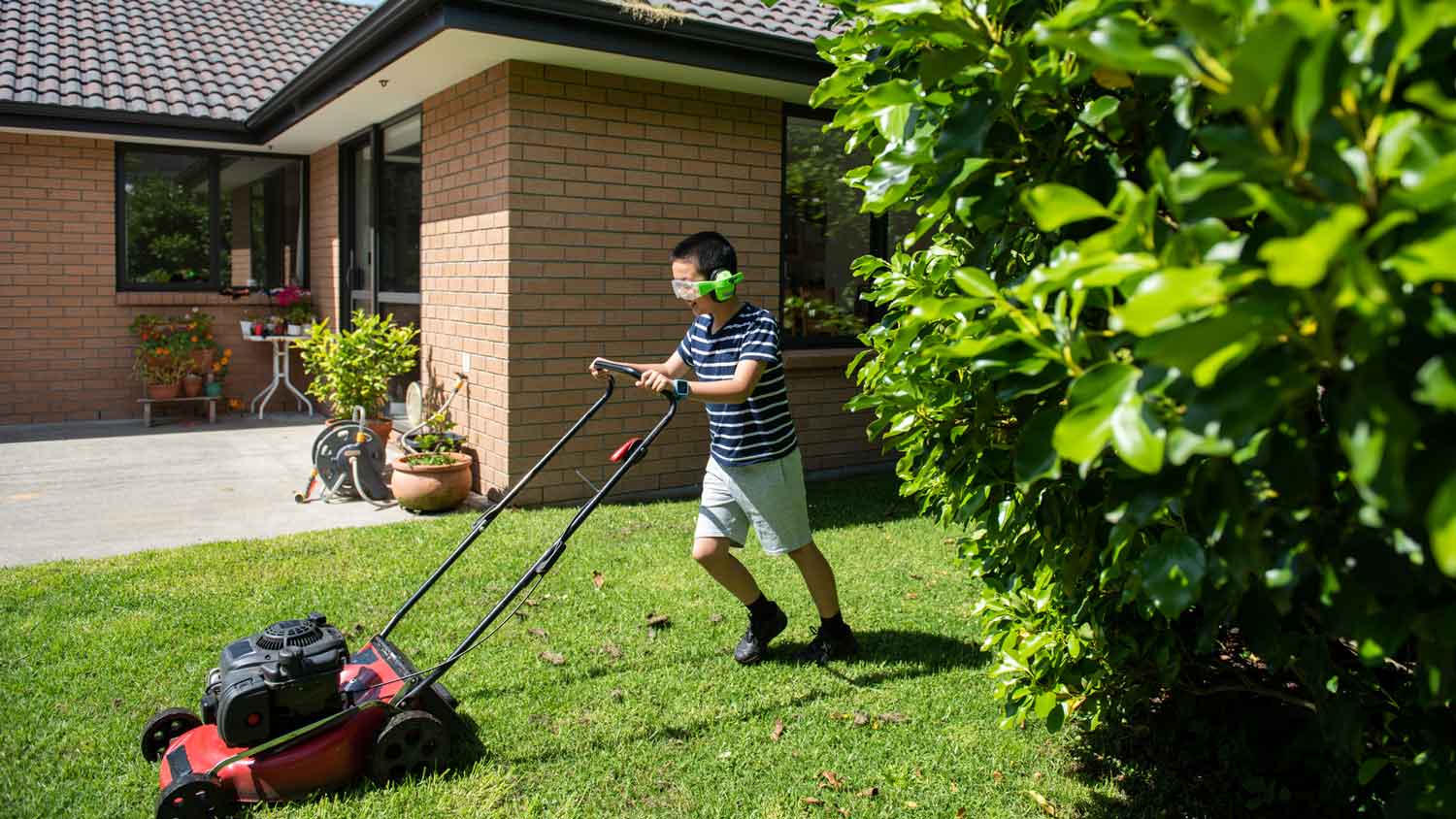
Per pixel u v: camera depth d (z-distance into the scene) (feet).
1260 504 5.01
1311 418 5.29
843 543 21.21
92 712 12.73
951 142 5.83
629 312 25.05
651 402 25.57
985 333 6.12
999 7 5.81
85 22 40.11
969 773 11.60
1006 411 8.20
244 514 23.16
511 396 23.52
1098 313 6.06
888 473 29.73
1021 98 5.82
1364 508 4.48
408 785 11.00
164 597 17.01
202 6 45.52
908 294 9.84
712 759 11.88
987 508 9.08
